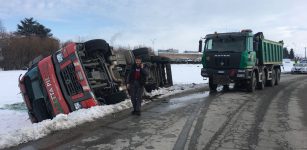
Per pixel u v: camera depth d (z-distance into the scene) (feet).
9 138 26.91
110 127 32.14
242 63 58.23
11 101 62.08
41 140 27.50
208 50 60.90
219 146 26.32
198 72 132.36
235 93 59.98
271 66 73.72
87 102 39.47
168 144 26.68
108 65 42.75
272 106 45.39
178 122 34.63
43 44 250.37
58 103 40.40
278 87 73.51
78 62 39.50
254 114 39.37
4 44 240.53
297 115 39.06
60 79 40.24
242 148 25.91
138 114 38.24
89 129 31.27
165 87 64.44
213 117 37.35
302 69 139.44
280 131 31.22
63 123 32.04
